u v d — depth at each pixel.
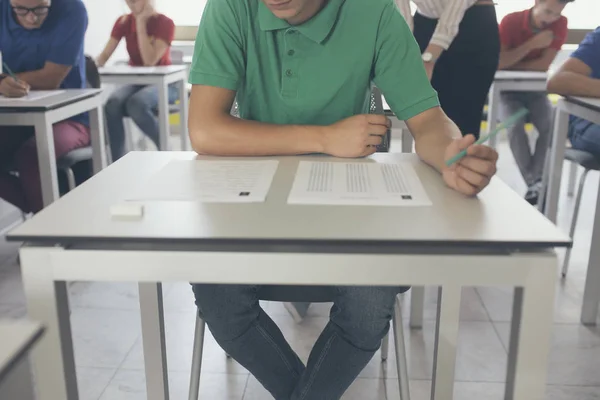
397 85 1.25
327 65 1.22
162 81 3.33
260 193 0.94
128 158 1.19
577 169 3.70
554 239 0.77
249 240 0.77
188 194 0.94
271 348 1.19
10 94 2.19
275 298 1.18
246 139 1.18
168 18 3.89
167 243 0.78
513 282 0.79
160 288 1.27
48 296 0.82
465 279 0.79
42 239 0.79
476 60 2.37
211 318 1.14
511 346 0.86
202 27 1.25
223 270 0.79
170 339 1.90
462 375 1.71
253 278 0.80
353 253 0.78
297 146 1.17
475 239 0.77
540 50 3.40
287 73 1.22
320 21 1.18
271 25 1.18
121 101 3.52
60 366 0.85
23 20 2.47
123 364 1.76
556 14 3.28
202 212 0.87
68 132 2.40
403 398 1.31
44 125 2.01
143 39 3.81
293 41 1.21
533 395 0.84
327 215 0.86
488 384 1.67
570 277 2.37
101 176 1.06
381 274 0.79
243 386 1.66
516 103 3.15
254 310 1.17
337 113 1.28
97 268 0.80
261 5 1.18
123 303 2.13
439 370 1.26
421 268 0.79
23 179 2.30
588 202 3.35
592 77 2.22
